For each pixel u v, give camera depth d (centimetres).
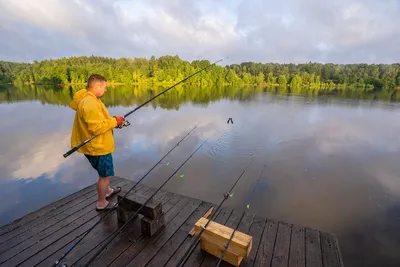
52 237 239
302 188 615
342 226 469
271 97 3006
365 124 1407
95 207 294
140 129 1170
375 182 654
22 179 633
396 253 403
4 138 1000
